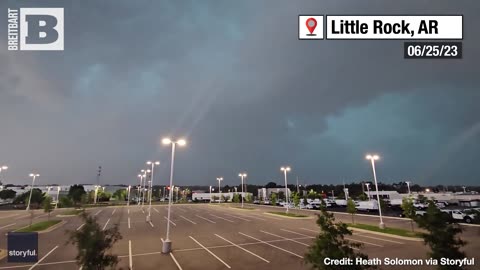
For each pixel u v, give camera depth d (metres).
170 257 18.83
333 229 10.58
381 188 135.88
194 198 130.00
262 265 16.58
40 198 71.88
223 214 51.88
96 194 91.06
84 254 10.06
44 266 17.25
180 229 32.12
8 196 99.12
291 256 18.59
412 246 20.98
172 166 23.02
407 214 27.05
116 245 22.81
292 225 35.03
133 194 129.75
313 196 103.50
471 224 31.28
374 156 33.09
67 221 41.22
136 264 17.22
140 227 34.09
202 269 16.06
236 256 18.86
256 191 157.62
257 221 39.75
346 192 98.62
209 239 25.41
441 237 10.34
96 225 10.63
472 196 82.25
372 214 47.16
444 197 82.62
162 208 70.31
